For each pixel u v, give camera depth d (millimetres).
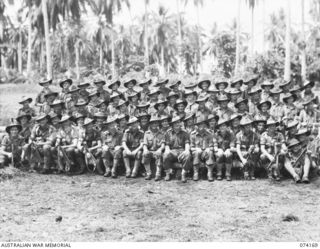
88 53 55406
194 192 8180
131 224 6391
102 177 9438
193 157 8969
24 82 36781
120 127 9547
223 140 9047
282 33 51719
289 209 7012
